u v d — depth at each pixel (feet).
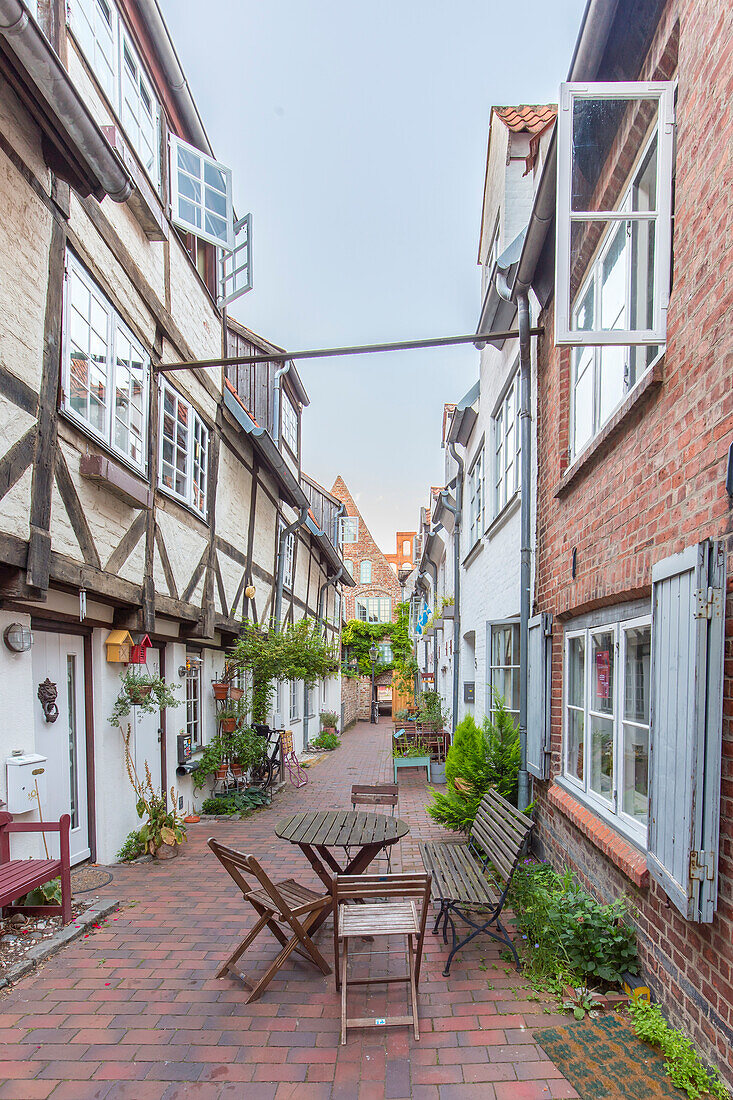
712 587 7.72
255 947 12.61
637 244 11.75
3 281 11.58
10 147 11.83
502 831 13.53
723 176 8.02
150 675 20.89
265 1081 8.48
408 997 10.56
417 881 10.20
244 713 29.63
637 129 11.11
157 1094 8.22
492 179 26.89
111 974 11.42
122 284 17.57
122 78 18.24
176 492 21.94
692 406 8.72
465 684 32.86
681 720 8.21
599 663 13.65
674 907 8.96
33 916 13.44
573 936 10.91
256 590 32.71
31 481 12.46
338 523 64.28
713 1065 7.84
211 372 26.11
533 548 19.03
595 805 13.07
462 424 32.91
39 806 13.46
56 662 16.19
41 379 12.84
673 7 9.86
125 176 13.46
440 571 52.16
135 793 19.54
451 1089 8.25
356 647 90.07
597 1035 9.21
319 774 36.22
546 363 17.72
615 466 11.79
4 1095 8.20
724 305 7.89
